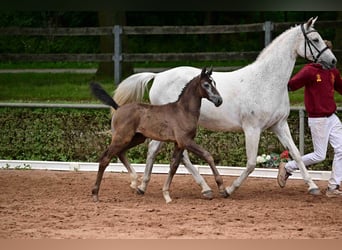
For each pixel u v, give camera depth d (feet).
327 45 38.45
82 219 32.50
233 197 39.19
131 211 34.58
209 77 36.27
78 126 50.98
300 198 38.78
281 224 31.50
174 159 37.37
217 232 29.53
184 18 104.12
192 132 36.78
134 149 49.60
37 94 66.23
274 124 39.40
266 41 65.36
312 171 45.29
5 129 51.98
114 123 37.83
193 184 43.52
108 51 77.15
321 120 38.99
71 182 43.96
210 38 104.63
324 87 38.88
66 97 64.39
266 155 47.65
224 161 48.67
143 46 104.42
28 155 51.44
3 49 101.50
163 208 35.53
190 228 30.37
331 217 33.22
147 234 29.09
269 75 38.45
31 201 37.50
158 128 36.91
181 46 104.01
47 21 101.76
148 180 40.04
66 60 70.69
